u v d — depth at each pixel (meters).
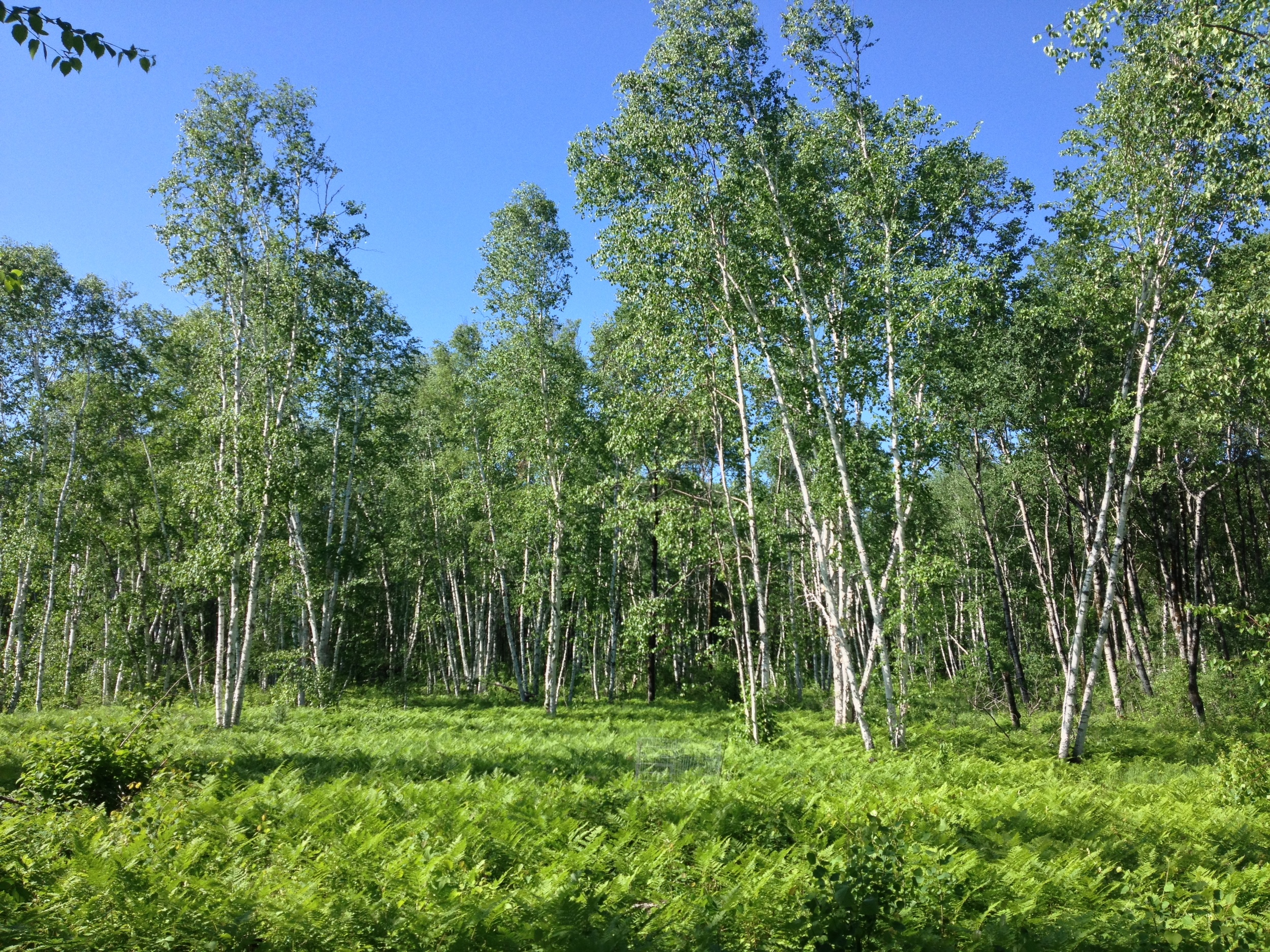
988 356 18.47
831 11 16.80
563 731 19.39
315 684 23.45
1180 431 18.28
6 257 24.00
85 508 28.94
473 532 29.83
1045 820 8.52
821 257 17.62
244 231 20.02
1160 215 14.55
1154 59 13.01
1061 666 27.36
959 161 17.31
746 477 16.80
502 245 24.80
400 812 8.59
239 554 19.03
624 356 18.30
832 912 5.06
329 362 26.47
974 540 33.38
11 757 11.99
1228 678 20.75
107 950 4.91
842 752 14.45
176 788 9.05
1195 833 8.19
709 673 32.31
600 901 5.80
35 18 5.02
